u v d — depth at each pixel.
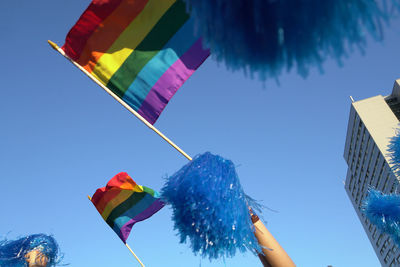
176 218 1.92
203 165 1.95
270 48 0.82
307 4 0.78
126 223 6.29
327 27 0.77
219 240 1.82
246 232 1.85
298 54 0.81
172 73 3.46
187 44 3.45
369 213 3.43
